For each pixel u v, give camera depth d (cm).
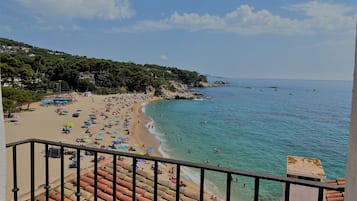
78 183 227
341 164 2242
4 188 112
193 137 3188
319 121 4556
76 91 6669
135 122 3997
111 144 2588
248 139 3145
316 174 234
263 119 4659
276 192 1456
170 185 790
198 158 2381
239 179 1725
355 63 94
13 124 3234
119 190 697
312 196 230
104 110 4844
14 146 223
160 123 4066
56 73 6625
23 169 1548
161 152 2530
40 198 644
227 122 4294
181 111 5484
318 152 2638
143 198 676
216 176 1767
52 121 3538
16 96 4009
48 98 5306
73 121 3612
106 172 782
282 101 7881
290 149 2747
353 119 94
